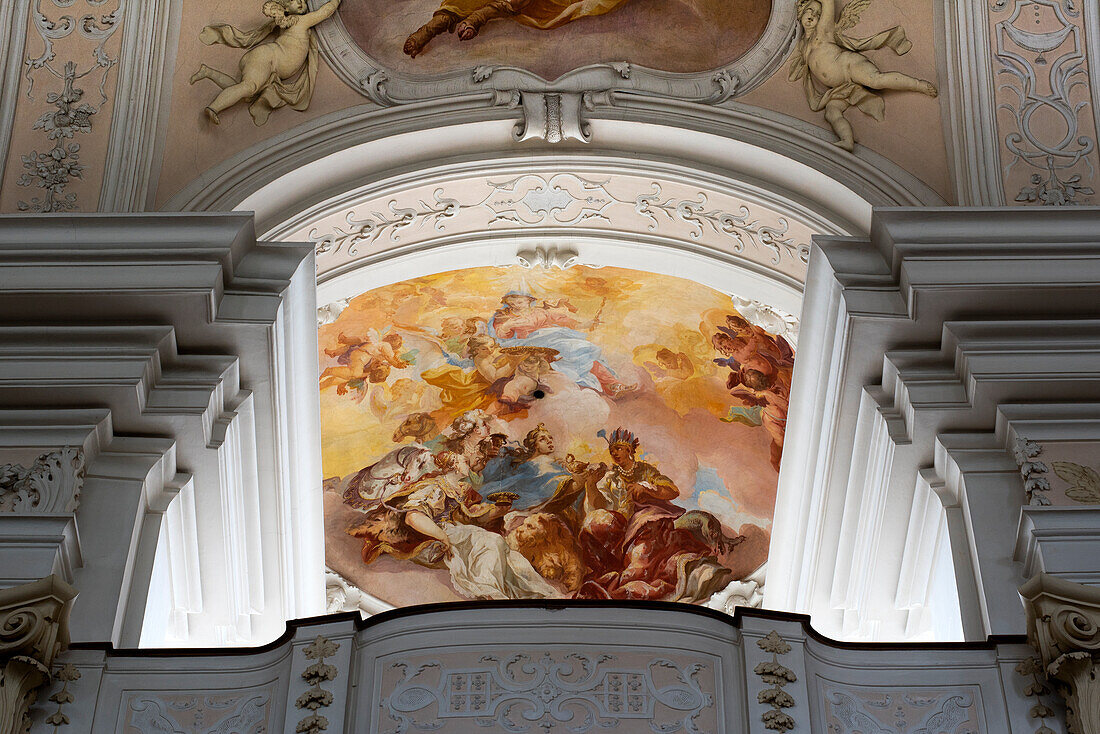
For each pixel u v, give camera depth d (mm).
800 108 9578
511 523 13570
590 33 9906
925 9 9609
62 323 7934
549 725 6578
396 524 13547
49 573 6934
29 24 9391
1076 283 7867
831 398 8477
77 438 7559
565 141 9703
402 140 9531
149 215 8023
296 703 6605
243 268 8148
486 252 10320
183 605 8828
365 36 9805
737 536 13258
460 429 13328
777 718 6562
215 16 9570
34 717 6570
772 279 9906
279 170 9266
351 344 12383
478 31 9852
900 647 6969
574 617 6977
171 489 7969
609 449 13391
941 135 9328
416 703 6688
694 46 9859
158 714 6727
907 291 7949
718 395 12773
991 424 7957
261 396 8297
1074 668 6480
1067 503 7387
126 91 9297
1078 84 9391
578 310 12250
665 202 9875
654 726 6609
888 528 8555
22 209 8891
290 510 9047
